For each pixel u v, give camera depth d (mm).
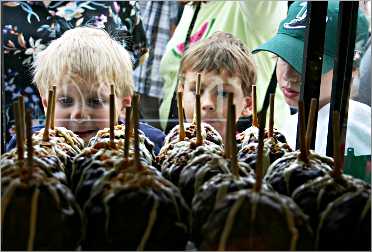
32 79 1604
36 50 1599
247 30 1607
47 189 921
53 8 1608
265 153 1210
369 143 1282
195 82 1577
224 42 1581
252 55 1593
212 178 997
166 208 935
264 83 1619
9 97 1573
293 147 1465
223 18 1615
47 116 1215
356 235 945
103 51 1590
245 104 1601
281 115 1587
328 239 954
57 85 1559
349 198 964
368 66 1345
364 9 1361
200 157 1094
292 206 903
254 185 920
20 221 891
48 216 899
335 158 1008
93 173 1028
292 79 1533
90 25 1650
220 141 1362
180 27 1673
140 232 913
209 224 899
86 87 1567
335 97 1269
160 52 1699
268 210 876
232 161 984
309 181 1021
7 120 1422
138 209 920
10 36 1562
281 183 1053
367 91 1332
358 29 1354
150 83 1700
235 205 885
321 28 1321
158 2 1673
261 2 1524
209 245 886
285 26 1536
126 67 1628
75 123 1548
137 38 1686
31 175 932
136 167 988
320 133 1424
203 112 1562
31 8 1581
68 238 914
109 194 943
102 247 931
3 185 926
